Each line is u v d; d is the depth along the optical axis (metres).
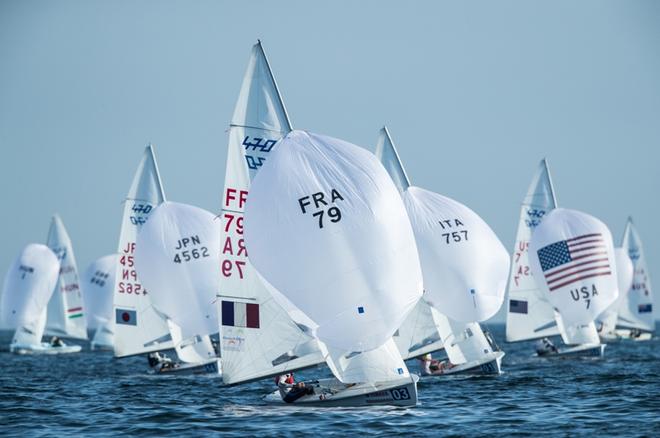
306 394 104.00
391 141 152.38
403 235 102.38
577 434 87.06
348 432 87.75
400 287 101.44
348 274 100.19
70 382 151.25
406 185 152.00
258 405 107.25
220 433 88.44
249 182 107.88
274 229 101.19
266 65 109.06
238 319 107.06
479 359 147.50
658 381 134.25
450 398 115.38
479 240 147.88
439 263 146.62
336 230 100.31
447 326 148.12
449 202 149.50
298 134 104.31
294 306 101.38
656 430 88.50
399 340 147.38
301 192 101.06
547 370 159.50
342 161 102.44
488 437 85.62
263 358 106.62
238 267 107.25
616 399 112.06
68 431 92.25
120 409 108.69
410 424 92.06
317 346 105.62
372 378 102.38
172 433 89.50
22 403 116.31
